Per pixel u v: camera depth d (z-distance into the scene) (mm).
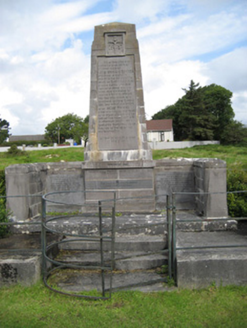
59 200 7785
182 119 49906
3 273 4391
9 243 5770
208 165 6445
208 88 58531
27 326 3408
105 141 7570
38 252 4801
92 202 7418
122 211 7336
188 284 4230
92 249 5691
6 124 73438
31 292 4188
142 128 7586
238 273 4234
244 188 7289
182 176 7660
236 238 5734
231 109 55094
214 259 4242
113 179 7375
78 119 76375
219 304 3793
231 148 40844
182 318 3500
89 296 3945
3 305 3850
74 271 4945
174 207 4215
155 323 3426
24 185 6629
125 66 7680
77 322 3490
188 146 46812
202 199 6812
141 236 5902
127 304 3842
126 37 7723
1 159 32219
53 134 76250
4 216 6293
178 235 6012
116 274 4855
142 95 7645
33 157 33000
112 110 7621
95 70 7688
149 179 7344
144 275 4762
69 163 7824
